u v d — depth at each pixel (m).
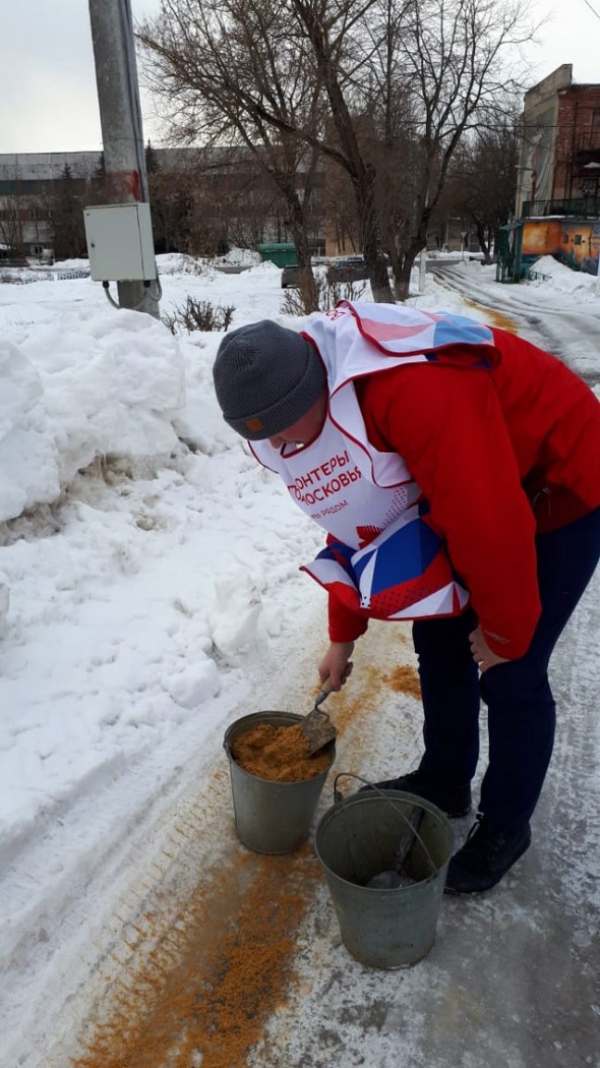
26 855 2.16
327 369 1.70
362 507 1.83
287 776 2.18
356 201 17.56
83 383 4.09
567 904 2.15
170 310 15.86
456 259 58.84
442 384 1.59
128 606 3.34
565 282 27.28
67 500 3.93
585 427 1.83
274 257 35.75
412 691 3.12
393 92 18.81
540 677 1.97
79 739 2.54
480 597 1.72
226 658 3.17
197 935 2.03
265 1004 1.85
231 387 1.64
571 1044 1.77
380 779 2.59
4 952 1.88
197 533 4.21
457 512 1.61
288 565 4.04
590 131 35.81
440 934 2.04
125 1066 1.70
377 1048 1.75
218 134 16.20
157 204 20.94
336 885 1.81
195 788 2.52
